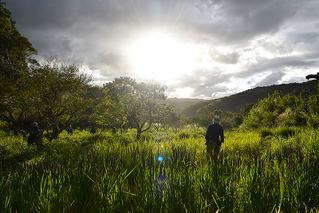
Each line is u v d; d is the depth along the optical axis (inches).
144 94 553.9
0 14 1230.9
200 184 87.6
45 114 504.7
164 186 86.7
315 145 180.9
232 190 82.4
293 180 92.7
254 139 345.1
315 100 551.2
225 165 107.4
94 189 86.5
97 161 137.6
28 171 101.3
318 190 89.6
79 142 445.1
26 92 503.8
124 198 80.6
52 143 390.0
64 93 532.7
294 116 550.9
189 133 624.4
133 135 591.2
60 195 78.0
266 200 79.0
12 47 1133.7
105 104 580.1
